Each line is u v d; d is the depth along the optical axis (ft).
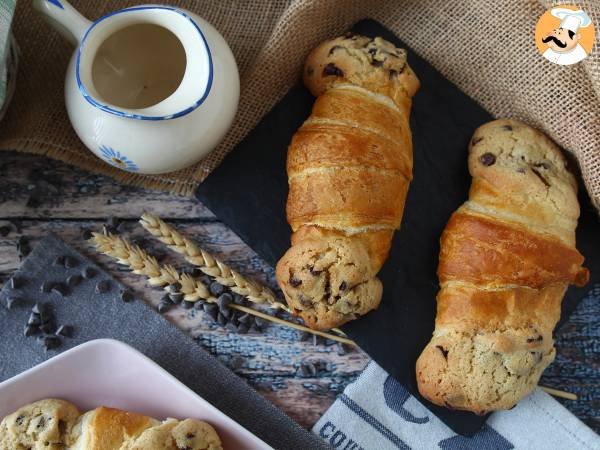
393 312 1.29
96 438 1.17
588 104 1.22
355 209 1.17
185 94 1.09
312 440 1.29
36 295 1.34
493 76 1.32
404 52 1.26
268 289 1.32
